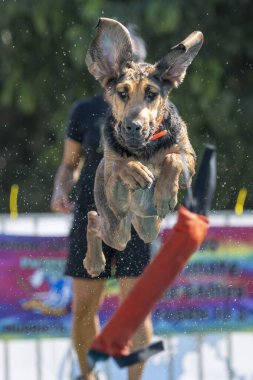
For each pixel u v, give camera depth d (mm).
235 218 10977
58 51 19938
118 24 7836
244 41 19750
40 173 20094
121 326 5945
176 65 8031
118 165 7707
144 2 18531
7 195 21297
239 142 19250
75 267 9945
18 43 20031
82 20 19125
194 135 18828
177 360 10766
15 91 20797
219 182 18938
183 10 19094
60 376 10695
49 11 19188
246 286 10883
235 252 10898
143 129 7613
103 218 8438
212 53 19469
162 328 10812
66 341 10750
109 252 9797
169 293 10820
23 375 10688
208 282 10859
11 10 19391
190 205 6098
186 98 18906
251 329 10852
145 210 8258
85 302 10008
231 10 19844
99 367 10383
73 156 10734
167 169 7730
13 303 10758
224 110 19016
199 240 5996
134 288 5996
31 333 10750
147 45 18672
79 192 10062
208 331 10836
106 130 8086
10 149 21844
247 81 19875
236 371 10773
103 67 8016
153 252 9961
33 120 21781
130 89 7809
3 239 10820
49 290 10805
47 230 10875
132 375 9805
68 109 19734
